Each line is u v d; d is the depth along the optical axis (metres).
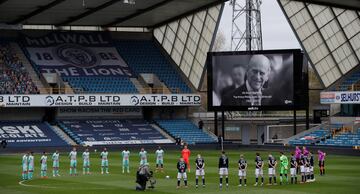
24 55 94.44
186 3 83.50
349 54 89.25
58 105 87.25
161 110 98.06
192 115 100.69
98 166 61.00
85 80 93.00
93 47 99.25
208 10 89.62
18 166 61.12
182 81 98.31
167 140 90.75
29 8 82.56
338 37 88.25
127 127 93.00
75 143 86.50
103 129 91.19
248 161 66.06
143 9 85.44
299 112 122.75
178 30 97.25
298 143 84.50
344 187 42.50
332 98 84.38
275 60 80.94
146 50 101.62
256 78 81.75
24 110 91.31
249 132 100.75
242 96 82.38
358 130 84.31
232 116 106.50
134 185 44.59
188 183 45.62
